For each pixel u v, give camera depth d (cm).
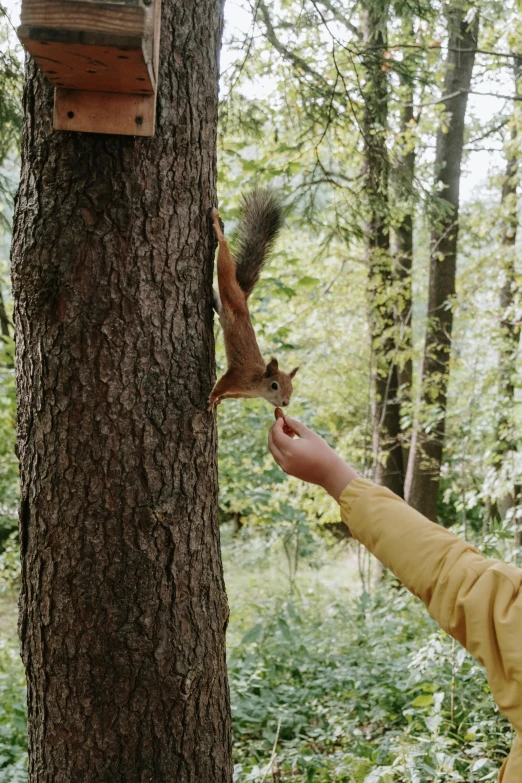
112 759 217
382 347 1077
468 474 862
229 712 245
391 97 619
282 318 1095
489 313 952
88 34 163
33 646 223
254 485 830
